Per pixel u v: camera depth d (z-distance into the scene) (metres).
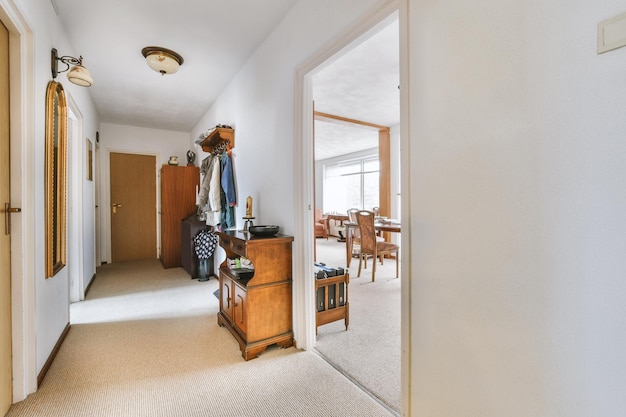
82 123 3.15
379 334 2.33
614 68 0.72
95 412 1.44
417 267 1.24
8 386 1.46
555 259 0.84
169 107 4.23
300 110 2.05
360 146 7.23
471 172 1.04
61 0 1.99
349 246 4.51
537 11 0.87
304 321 2.08
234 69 3.07
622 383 0.72
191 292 3.40
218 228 3.60
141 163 5.35
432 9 1.16
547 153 0.85
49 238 1.82
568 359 0.81
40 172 1.73
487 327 1.00
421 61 1.21
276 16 2.22
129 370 1.81
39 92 1.71
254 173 2.77
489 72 0.98
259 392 1.60
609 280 0.74
